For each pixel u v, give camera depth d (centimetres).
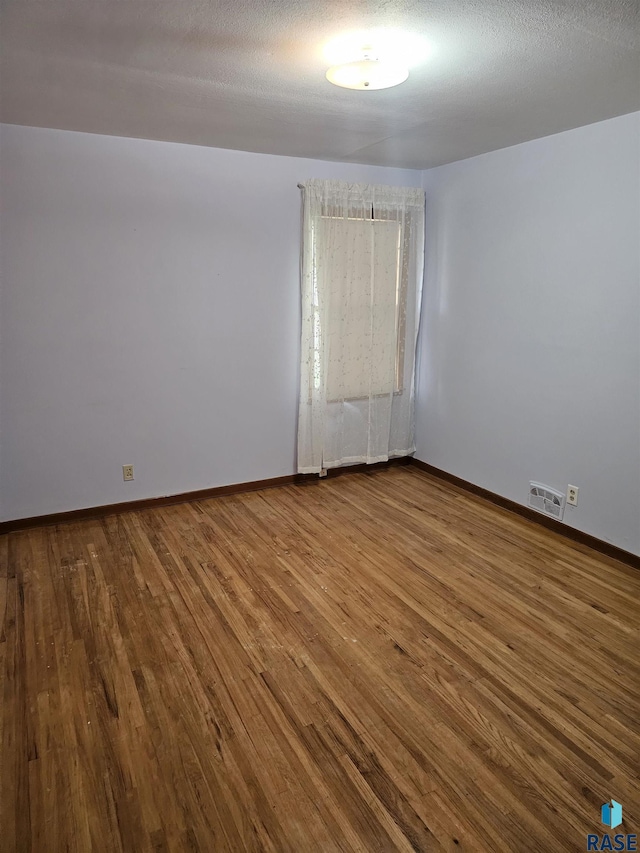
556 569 315
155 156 352
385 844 164
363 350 442
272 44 202
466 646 250
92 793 179
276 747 197
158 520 378
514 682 229
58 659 241
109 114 291
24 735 201
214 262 384
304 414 430
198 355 392
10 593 289
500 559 327
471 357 415
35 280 336
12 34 195
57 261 339
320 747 197
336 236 413
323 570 314
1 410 342
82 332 354
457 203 412
